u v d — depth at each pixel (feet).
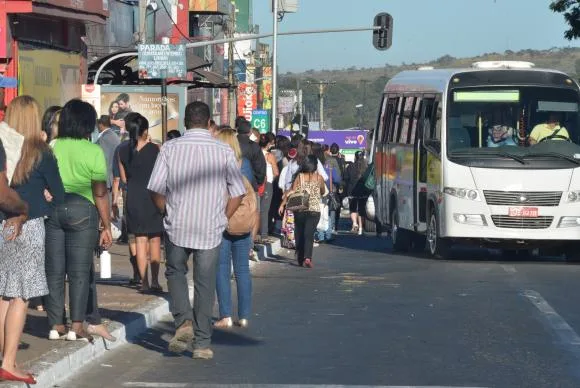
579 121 84.07
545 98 84.12
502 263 83.20
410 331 49.70
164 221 42.88
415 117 93.20
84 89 93.40
